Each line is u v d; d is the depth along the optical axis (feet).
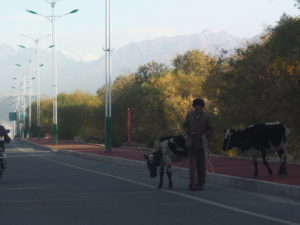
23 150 168.96
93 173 71.87
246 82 108.78
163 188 52.49
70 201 43.55
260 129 53.16
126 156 100.37
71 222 33.94
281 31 93.97
